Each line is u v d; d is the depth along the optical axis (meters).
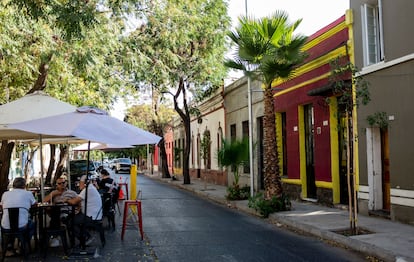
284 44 13.86
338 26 13.96
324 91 13.23
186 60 25.86
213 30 24.80
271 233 10.98
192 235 10.76
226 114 27.17
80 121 8.35
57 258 8.54
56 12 10.22
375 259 8.13
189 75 27.34
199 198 20.95
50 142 14.41
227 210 15.97
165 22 15.12
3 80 15.42
